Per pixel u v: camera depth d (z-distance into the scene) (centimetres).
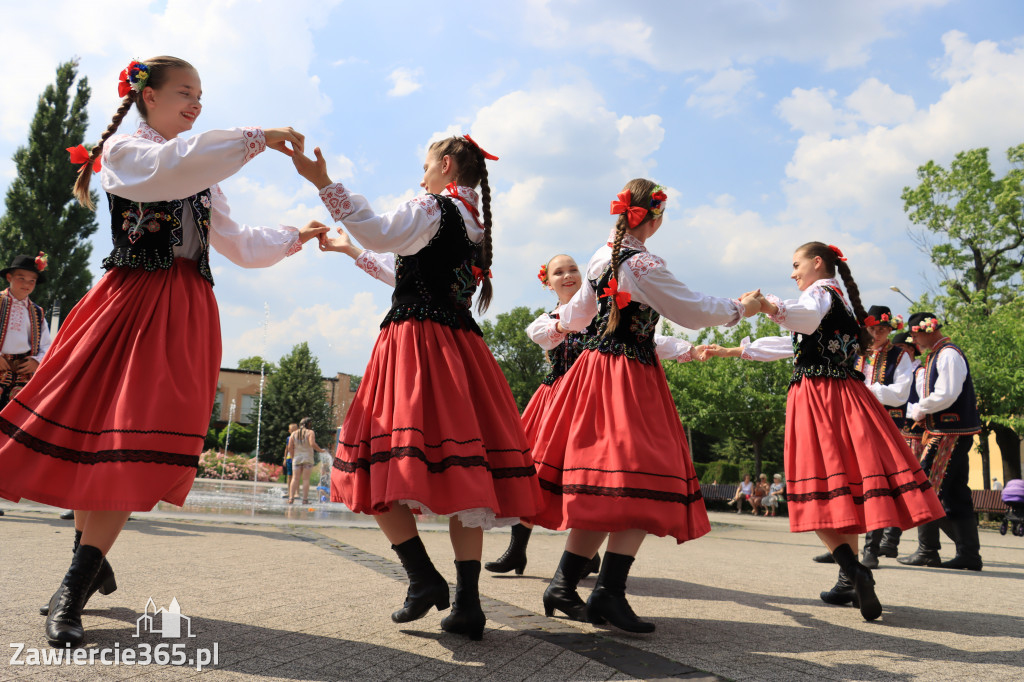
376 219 241
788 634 274
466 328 259
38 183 2352
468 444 235
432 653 218
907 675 217
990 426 2016
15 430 217
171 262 242
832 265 381
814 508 331
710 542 720
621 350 297
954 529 556
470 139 289
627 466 274
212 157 227
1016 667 231
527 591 352
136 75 254
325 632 236
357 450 245
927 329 565
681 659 228
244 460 2412
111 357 228
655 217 312
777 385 2558
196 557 391
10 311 570
